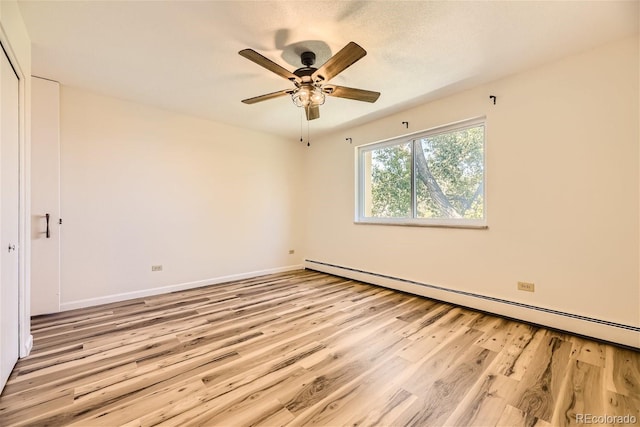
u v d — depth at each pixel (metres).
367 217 4.26
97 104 3.13
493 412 1.46
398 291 3.68
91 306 3.10
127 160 3.34
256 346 2.18
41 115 2.77
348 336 2.36
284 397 1.58
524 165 2.62
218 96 3.18
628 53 2.11
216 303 3.21
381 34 2.05
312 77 2.12
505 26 1.97
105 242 3.21
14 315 1.86
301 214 5.19
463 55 2.34
